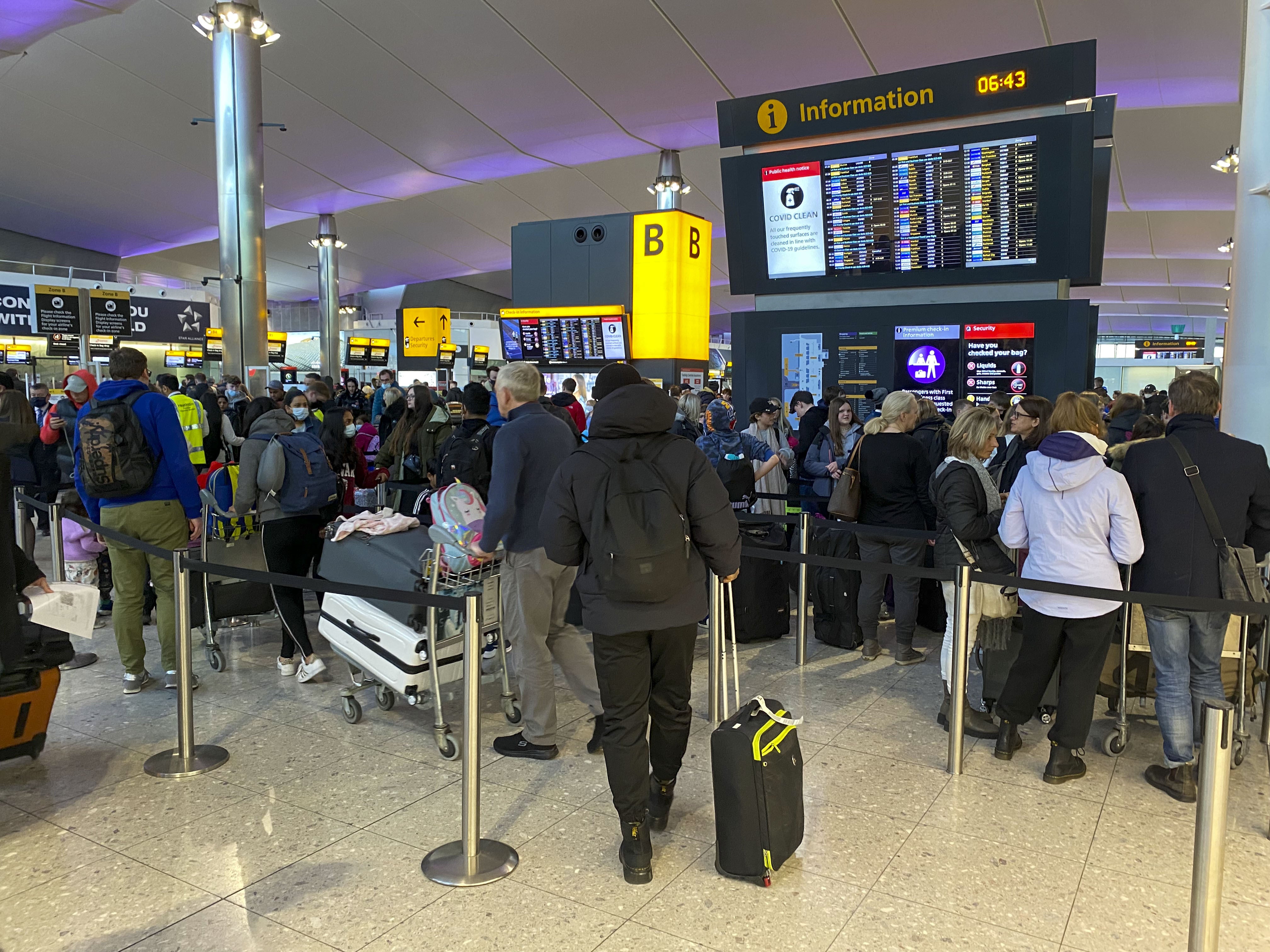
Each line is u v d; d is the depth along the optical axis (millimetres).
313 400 6797
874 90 6945
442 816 3408
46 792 3607
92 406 4500
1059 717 3693
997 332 6855
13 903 2824
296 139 25938
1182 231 36531
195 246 42719
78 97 23578
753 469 5828
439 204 36719
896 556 5332
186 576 3799
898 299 7301
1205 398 3596
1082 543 3576
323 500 4914
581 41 19562
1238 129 23438
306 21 18969
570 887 2920
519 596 3799
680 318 9430
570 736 4223
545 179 33375
